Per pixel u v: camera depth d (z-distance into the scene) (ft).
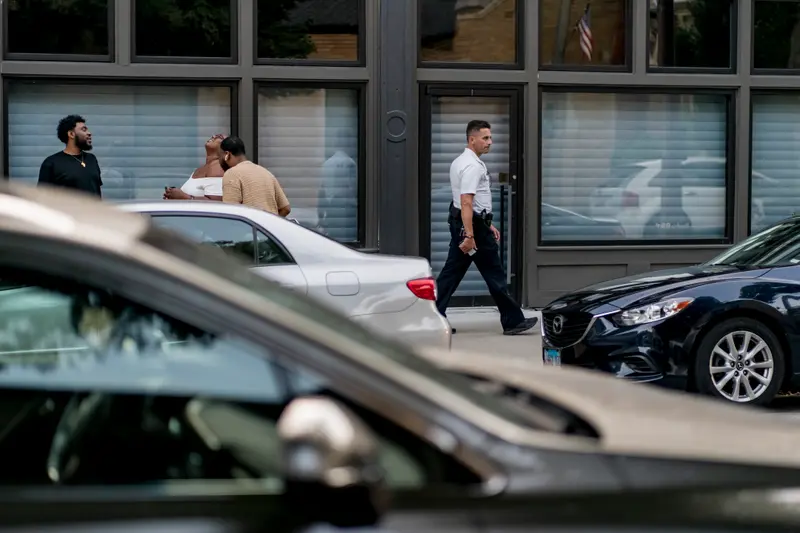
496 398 17.63
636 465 15.57
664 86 94.27
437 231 91.86
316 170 89.86
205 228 53.62
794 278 57.26
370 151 89.66
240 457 14.56
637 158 94.94
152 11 87.10
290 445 13.10
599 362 56.44
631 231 95.20
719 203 96.43
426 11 90.84
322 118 89.76
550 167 93.81
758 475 15.87
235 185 72.59
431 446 14.70
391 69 88.69
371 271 54.03
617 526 14.57
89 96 86.99
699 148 95.86
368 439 13.34
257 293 16.08
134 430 14.89
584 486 14.96
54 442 15.03
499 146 92.38
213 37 87.81
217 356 14.78
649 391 22.08
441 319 54.54
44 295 15.05
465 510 14.30
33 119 86.38
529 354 75.05
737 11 94.89
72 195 18.42
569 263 93.71
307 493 13.28
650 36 94.32
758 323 56.44
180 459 14.69
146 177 88.02
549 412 18.29
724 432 17.90
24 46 85.66
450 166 89.04
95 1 86.28
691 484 15.49
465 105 91.76
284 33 88.79
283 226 54.39
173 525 13.76
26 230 14.82
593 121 94.07
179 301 14.78
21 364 15.43
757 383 57.21
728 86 94.99
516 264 93.20
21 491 14.39
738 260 62.44
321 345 14.84
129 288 14.75
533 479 14.84
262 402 14.61
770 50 96.07
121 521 13.83
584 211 94.32
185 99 88.17
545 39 92.84
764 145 97.04
